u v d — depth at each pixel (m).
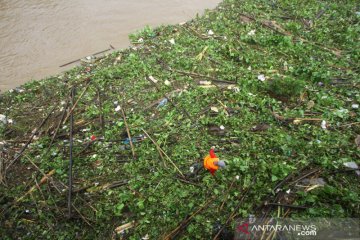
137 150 5.73
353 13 9.05
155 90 6.99
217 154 5.53
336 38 8.19
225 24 8.99
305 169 5.16
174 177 5.26
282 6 9.66
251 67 7.43
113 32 9.25
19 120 6.59
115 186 5.25
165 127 6.10
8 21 9.68
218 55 7.85
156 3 10.63
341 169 5.08
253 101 6.43
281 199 4.83
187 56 7.89
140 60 7.79
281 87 6.49
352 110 6.18
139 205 4.88
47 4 10.59
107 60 8.06
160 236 4.58
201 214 4.77
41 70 7.98
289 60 7.56
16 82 7.64
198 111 6.37
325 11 9.28
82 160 5.69
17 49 8.66
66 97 6.98
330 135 5.65
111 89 7.08
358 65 7.24
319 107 6.25
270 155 5.39
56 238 4.72
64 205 5.10
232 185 5.05
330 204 4.70
